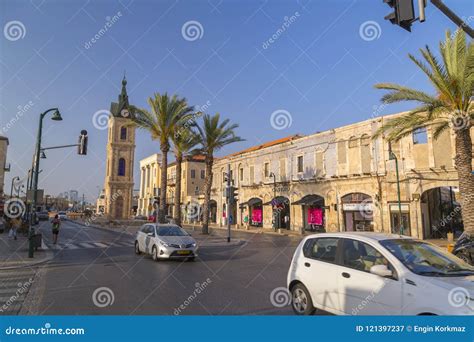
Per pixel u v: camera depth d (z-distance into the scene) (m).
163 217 24.81
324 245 5.93
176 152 28.80
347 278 5.15
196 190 58.78
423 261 4.86
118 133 64.50
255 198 42.34
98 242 21.78
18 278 9.71
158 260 13.35
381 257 4.91
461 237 11.86
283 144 38.12
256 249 18.73
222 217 49.31
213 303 7.05
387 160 27.06
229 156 49.25
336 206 31.03
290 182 36.62
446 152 24.05
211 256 15.34
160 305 6.89
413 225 25.05
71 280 9.41
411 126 17.06
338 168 31.19
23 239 22.30
